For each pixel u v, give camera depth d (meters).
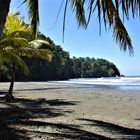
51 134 11.16
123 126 13.32
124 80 107.75
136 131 12.20
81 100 28.19
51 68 111.94
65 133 11.45
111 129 12.55
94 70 187.38
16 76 95.31
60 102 25.88
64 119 15.14
